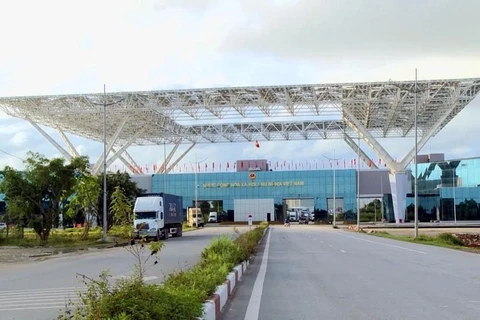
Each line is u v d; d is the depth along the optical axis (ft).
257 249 95.04
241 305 37.50
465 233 164.86
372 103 210.59
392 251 92.17
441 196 313.32
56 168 135.74
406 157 243.81
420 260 72.90
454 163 309.83
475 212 299.99
